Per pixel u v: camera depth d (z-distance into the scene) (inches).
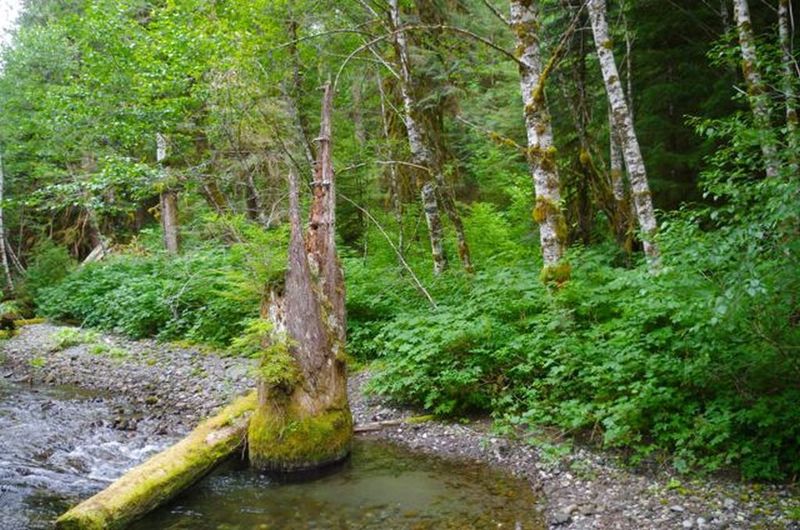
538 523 196.7
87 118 589.6
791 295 179.2
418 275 458.0
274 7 491.5
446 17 506.0
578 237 520.7
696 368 225.1
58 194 645.3
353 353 402.3
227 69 486.6
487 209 554.6
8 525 201.9
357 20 505.7
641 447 232.5
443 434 282.4
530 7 335.9
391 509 211.2
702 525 182.5
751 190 193.2
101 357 485.7
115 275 688.4
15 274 918.4
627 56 447.2
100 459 264.2
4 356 516.7
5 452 270.7
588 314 303.7
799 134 193.6
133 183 590.6
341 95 616.1
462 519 201.9
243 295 434.6
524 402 279.9
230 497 223.9
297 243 261.4
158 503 212.8
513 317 334.0
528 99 333.4
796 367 205.2
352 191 608.4
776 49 307.3
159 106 559.5
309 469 245.3
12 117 819.4
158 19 609.3
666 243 237.6
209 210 651.5
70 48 813.2
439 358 309.6
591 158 500.1
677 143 474.0
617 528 188.1
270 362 246.1
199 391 372.5
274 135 512.7
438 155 563.2
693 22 461.1
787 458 210.5
